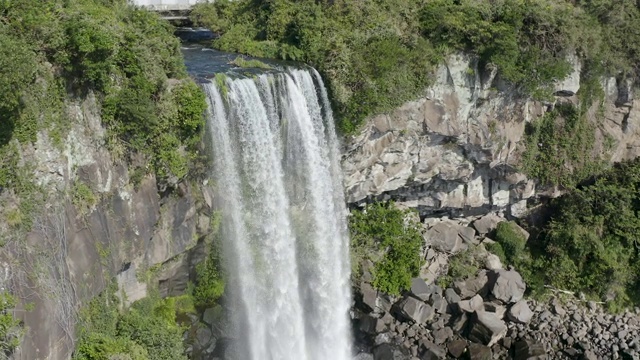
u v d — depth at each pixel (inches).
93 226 851.4
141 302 982.4
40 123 762.2
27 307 721.6
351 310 1346.0
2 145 711.7
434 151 1352.1
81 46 791.1
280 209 1165.7
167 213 1011.9
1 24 725.9
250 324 1162.0
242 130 1072.8
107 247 879.7
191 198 1040.8
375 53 1234.6
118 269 909.8
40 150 761.0
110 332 899.4
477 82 1327.5
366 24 1267.2
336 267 1320.1
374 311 1337.4
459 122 1330.0
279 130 1139.3
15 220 721.0
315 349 1261.1
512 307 1354.6
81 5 886.4
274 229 1162.0
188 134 987.3
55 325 765.9
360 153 1277.1
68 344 793.6
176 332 999.6
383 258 1392.7
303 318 1264.8
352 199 1343.5
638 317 1400.1
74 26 791.7
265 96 1104.8
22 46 730.8
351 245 1378.0
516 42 1307.8
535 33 1317.7
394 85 1248.2
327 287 1304.1
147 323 955.3
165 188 991.0
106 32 831.7
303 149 1182.3
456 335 1307.8
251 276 1155.9
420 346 1267.2
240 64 1198.3
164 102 943.0
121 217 906.1
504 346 1290.6
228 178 1080.8
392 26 1269.7
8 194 719.7
